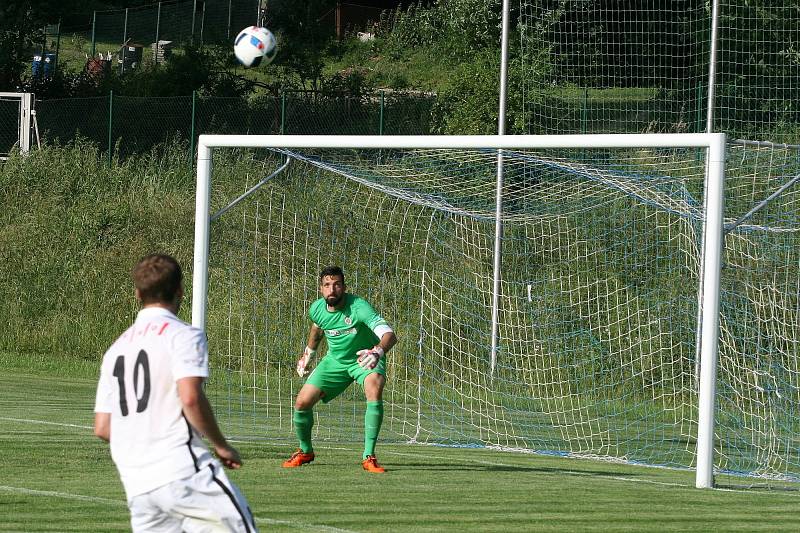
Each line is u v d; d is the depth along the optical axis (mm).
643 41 74625
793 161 56375
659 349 57938
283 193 66875
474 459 39312
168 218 85938
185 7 168125
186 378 16047
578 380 58344
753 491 33375
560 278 62312
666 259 60844
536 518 27359
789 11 67875
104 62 135250
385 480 33031
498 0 87375
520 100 69750
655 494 31781
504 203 57562
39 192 92312
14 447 37438
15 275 82250
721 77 70250
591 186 56250
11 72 122625
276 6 145000
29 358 71938
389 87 129875
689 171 54531
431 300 60688
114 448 16375
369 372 35062
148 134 100625
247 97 113125
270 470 34594
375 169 52281
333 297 34406
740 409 51250
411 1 156625
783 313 55125
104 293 79500
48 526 24938
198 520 16188
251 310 65562
